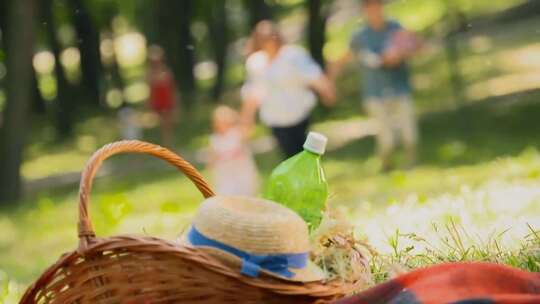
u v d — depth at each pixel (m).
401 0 39.50
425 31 35.62
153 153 4.03
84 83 38.84
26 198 22.81
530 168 13.96
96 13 37.34
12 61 22.00
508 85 26.70
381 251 5.98
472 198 8.57
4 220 18.06
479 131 22.36
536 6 34.69
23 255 13.70
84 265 3.48
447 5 30.34
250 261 3.49
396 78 17.73
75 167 29.08
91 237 3.50
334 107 29.36
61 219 17.20
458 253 5.02
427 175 16.34
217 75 36.62
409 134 18.20
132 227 13.20
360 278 3.85
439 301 3.31
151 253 3.42
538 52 29.84
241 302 3.45
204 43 42.38
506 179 12.91
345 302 3.45
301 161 4.16
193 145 29.72
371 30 17.31
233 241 3.49
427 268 3.53
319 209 4.14
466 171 16.00
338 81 32.41
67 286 3.53
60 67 35.31
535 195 8.64
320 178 4.16
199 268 3.42
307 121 14.45
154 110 29.19
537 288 3.50
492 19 34.72
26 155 31.55
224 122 15.04
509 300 3.23
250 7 32.00
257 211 3.67
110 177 24.22
